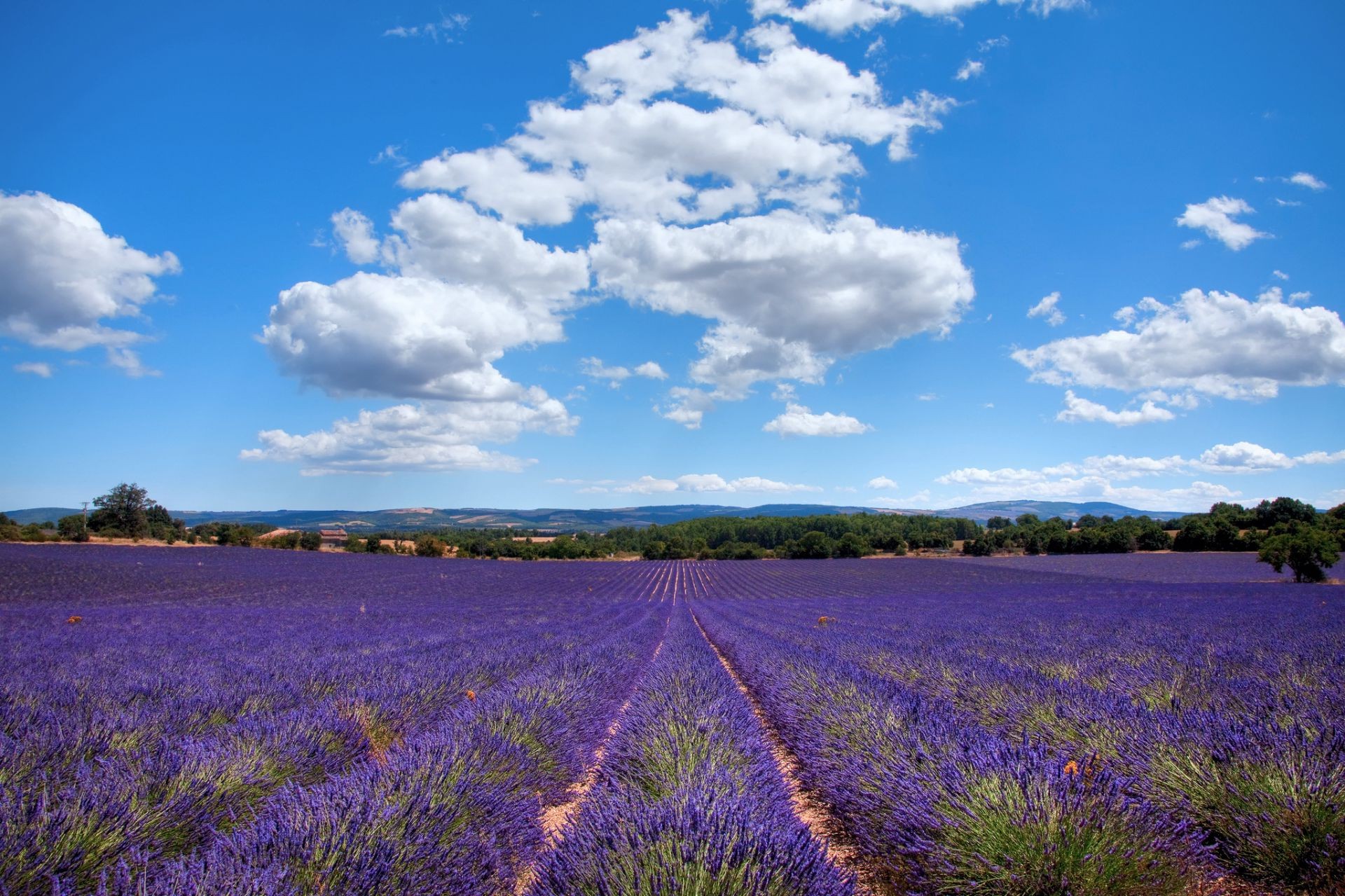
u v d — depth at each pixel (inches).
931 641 482.6
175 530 3053.6
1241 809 128.9
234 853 106.3
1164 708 214.4
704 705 237.5
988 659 355.3
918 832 127.0
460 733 187.2
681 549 3796.8
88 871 105.3
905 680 316.5
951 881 113.3
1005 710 228.5
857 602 1213.1
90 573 1482.5
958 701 261.0
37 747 159.3
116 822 117.0
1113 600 1078.4
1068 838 111.0
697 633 673.6
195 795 134.7
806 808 191.5
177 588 1330.0
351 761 179.6
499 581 1941.4
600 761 209.3
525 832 144.3
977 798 124.8
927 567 2628.0
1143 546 3073.3
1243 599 1021.8
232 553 2447.1
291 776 162.2
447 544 3373.5
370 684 290.7
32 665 336.2
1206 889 117.1
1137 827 117.2
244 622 723.4
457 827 127.3
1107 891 106.7
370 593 1390.3
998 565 2618.1
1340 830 115.5
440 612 957.8
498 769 170.1
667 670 343.6
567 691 267.7
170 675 307.4
